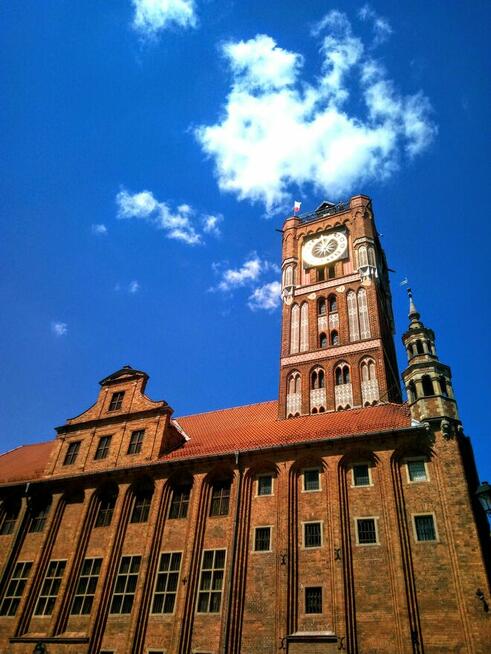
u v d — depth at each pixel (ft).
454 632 89.86
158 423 149.28
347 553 105.09
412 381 127.13
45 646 115.14
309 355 169.78
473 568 93.71
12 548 136.87
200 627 106.83
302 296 189.67
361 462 117.80
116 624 114.52
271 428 146.51
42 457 172.76
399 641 91.71
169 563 119.75
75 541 131.23
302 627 99.86
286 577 105.60
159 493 131.54
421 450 114.01
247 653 100.17
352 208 205.36
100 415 160.56
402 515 106.11
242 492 123.54
